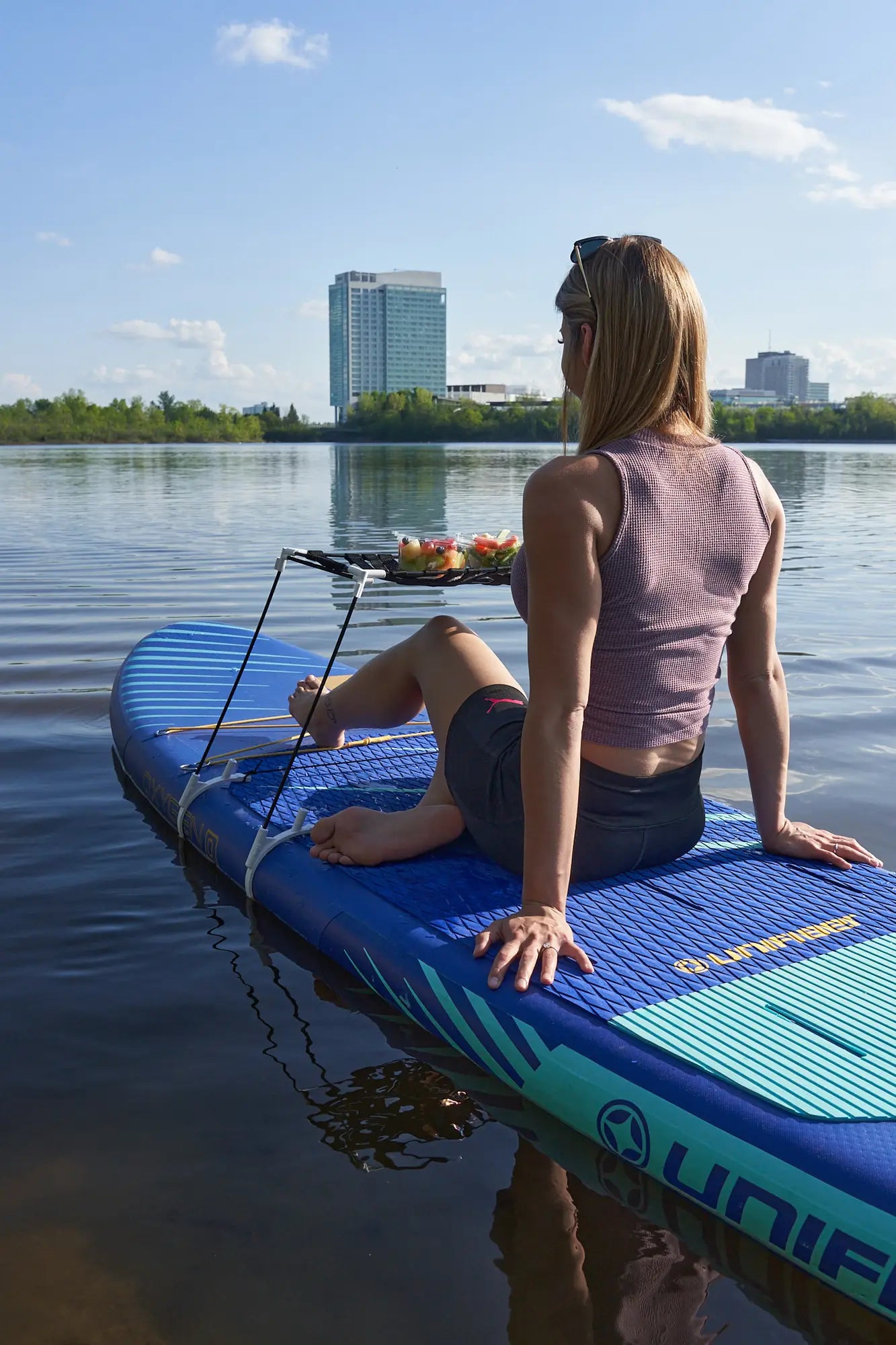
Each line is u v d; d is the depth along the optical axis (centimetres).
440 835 243
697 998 182
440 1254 152
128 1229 156
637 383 190
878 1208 141
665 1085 166
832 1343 137
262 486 2117
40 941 249
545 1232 156
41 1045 206
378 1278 147
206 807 293
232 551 1021
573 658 185
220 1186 166
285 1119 183
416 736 336
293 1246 153
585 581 183
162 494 1877
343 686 276
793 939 200
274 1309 142
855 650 576
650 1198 163
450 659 237
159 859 296
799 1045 169
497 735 220
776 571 214
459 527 1201
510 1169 171
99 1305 142
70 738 411
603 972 189
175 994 226
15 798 344
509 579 257
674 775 212
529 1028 184
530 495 185
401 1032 211
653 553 187
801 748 397
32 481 2364
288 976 233
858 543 1102
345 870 243
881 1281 138
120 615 675
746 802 340
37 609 696
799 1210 147
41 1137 178
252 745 328
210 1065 199
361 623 660
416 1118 184
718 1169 156
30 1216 159
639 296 188
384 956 214
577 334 201
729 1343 136
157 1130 180
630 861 216
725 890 219
